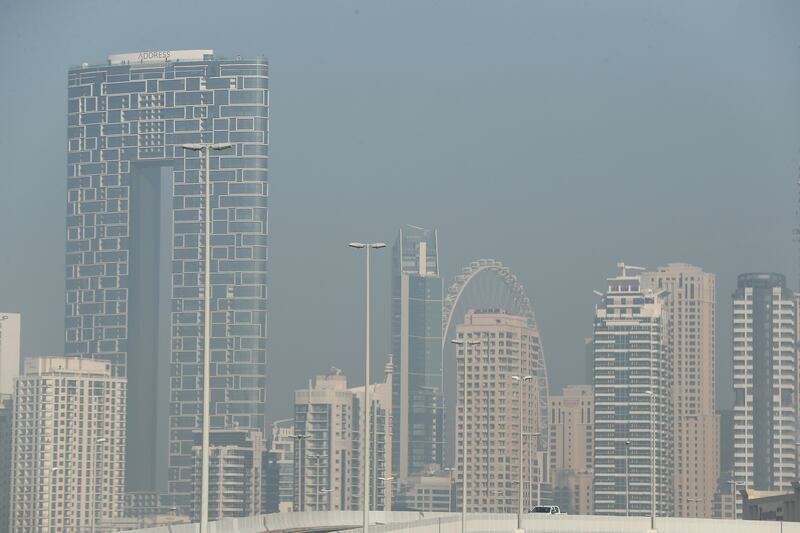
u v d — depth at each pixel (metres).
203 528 132.25
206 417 136.00
